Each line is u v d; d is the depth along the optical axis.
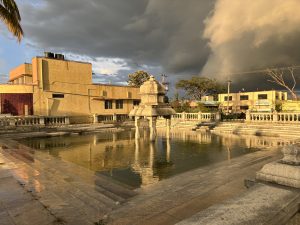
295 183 2.59
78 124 27.23
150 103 16.59
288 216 2.07
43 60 27.27
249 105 55.88
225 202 2.28
